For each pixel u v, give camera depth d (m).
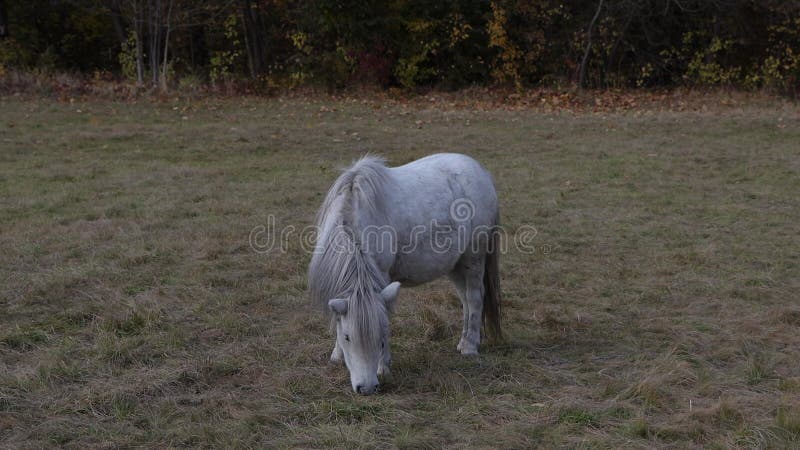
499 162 11.39
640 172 10.70
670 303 5.97
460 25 20.12
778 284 6.33
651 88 20.77
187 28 20.97
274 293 6.07
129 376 4.49
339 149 12.19
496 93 19.44
